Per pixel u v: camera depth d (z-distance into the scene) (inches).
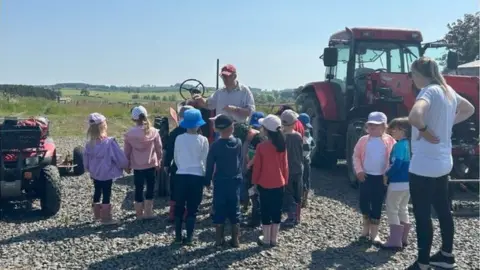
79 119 1024.2
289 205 267.6
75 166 400.2
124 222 273.3
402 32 414.9
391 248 230.2
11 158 282.0
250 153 269.3
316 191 359.6
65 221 274.1
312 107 454.3
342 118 417.1
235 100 289.1
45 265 208.1
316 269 205.9
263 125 232.2
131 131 268.4
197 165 235.5
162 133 330.0
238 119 284.4
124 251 225.6
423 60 197.8
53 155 302.5
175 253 223.1
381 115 237.5
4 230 257.0
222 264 209.9
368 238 245.0
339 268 207.5
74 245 233.5
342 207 310.0
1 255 219.9
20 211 297.4
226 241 239.9
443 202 200.7
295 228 263.9
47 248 229.0
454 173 358.3
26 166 280.5
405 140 228.7
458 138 356.2
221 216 230.5
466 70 832.3
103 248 229.3
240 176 233.6
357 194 350.0
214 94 300.4
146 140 269.0
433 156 191.8
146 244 235.5
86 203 315.6
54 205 280.7
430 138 189.5
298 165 266.5
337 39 449.4
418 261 196.7
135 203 275.0
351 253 225.6
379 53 415.8
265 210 232.1
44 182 279.9
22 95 1739.7
